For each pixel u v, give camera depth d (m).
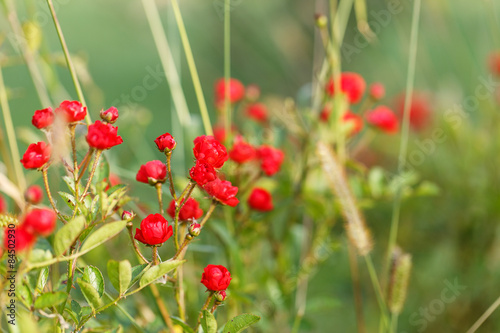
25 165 1.18
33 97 3.31
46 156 1.18
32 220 1.12
